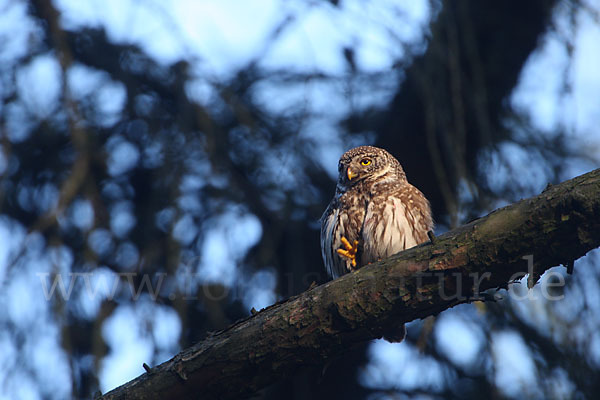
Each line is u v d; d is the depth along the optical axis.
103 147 10.86
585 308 9.29
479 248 5.99
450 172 11.61
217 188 10.19
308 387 10.93
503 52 11.41
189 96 10.37
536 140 10.65
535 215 5.80
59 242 9.30
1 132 10.18
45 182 10.91
